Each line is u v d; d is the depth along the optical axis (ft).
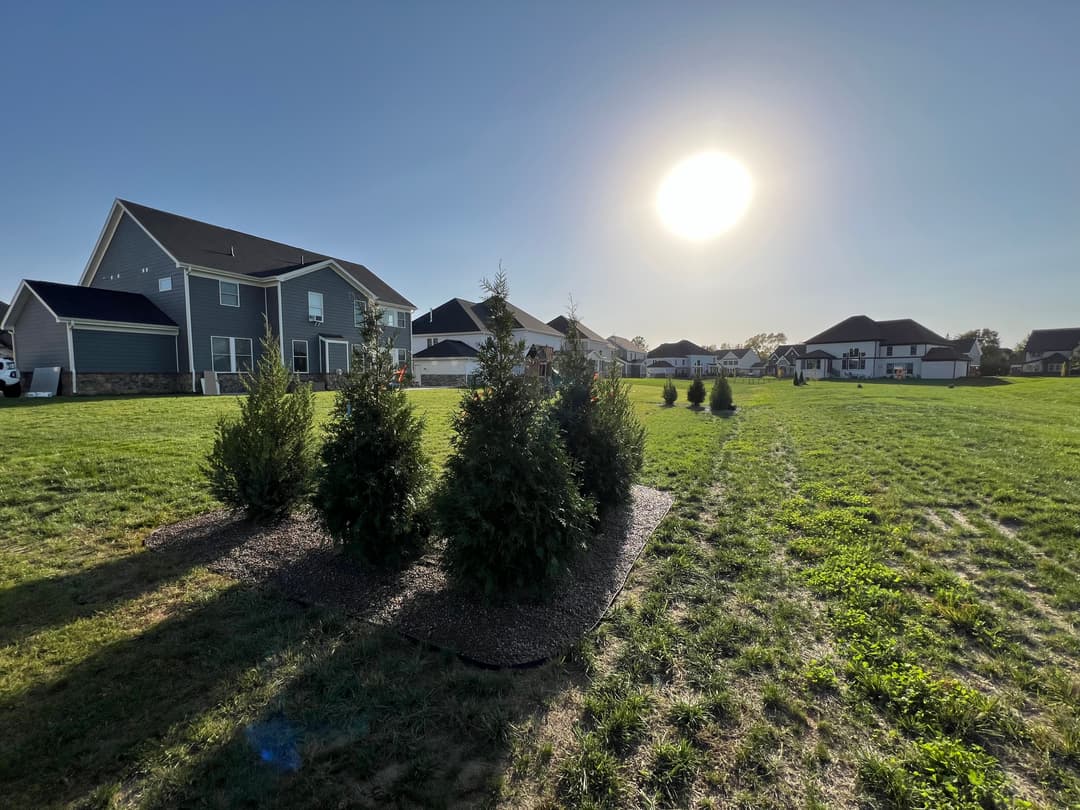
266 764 7.09
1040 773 7.04
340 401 13.73
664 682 9.12
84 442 27.20
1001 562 14.02
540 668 9.49
